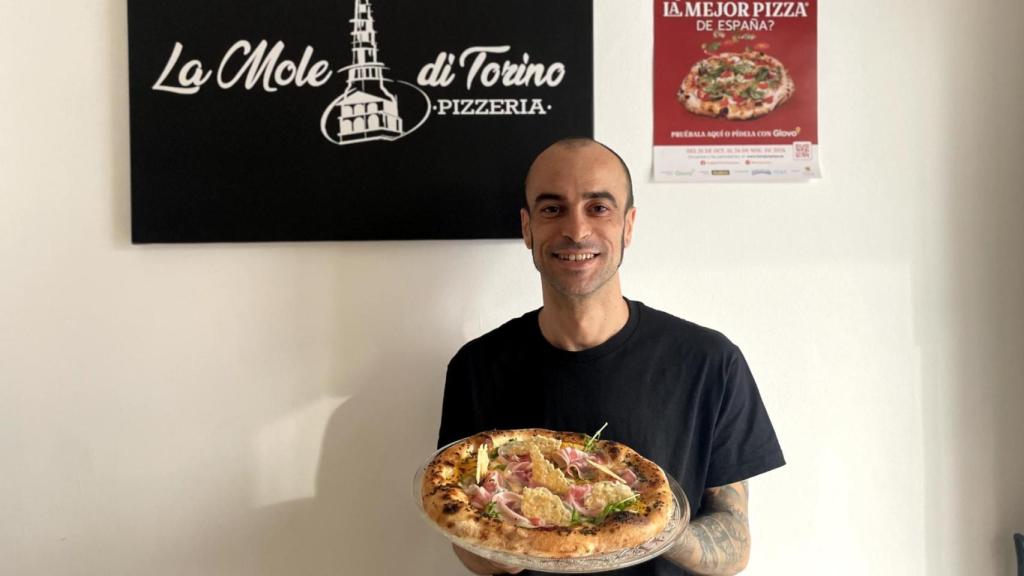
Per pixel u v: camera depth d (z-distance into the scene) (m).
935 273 1.39
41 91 1.35
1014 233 1.39
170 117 1.34
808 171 1.38
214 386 1.39
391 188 1.36
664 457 1.15
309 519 1.41
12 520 1.39
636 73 1.37
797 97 1.37
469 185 1.36
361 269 1.38
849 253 1.39
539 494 0.87
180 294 1.38
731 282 1.39
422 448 1.40
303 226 1.36
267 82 1.35
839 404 1.40
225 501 1.40
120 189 1.37
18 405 1.38
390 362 1.39
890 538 1.41
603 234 1.11
